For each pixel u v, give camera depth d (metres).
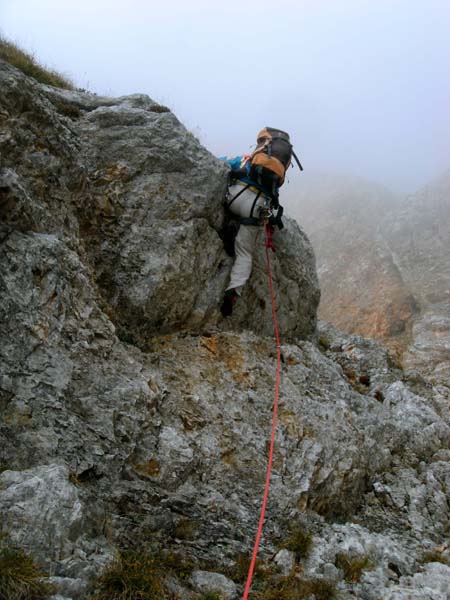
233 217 7.69
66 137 6.42
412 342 22.91
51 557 3.61
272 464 6.07
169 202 7.12
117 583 3.78
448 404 11.65
